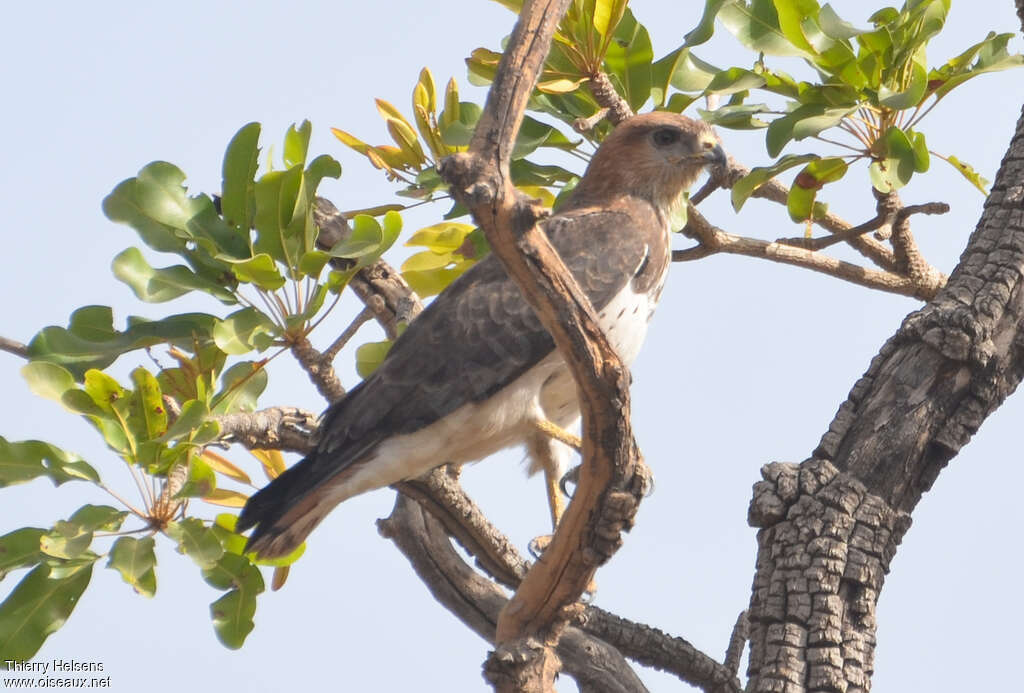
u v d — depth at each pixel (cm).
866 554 916
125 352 1063
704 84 1262
